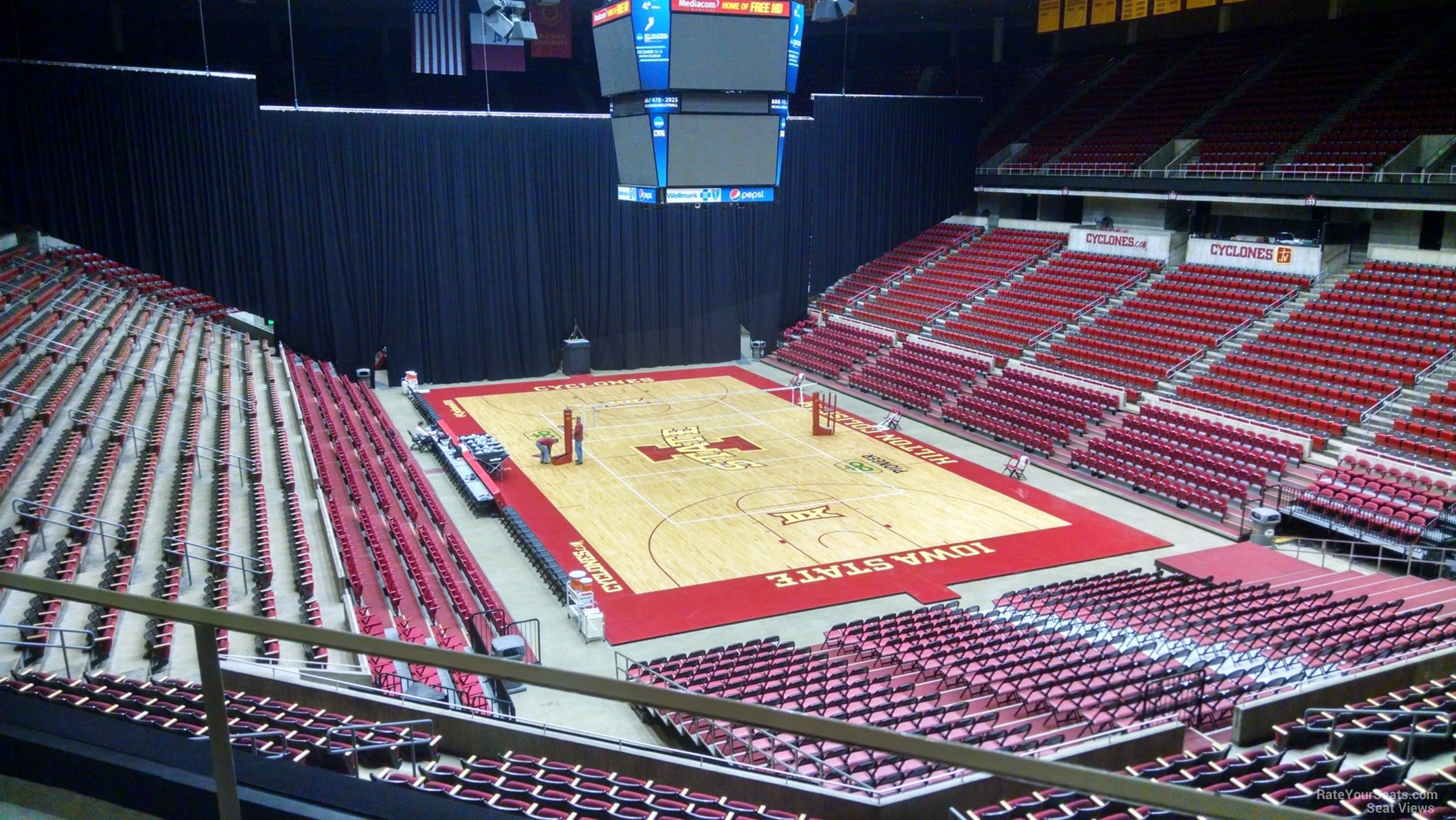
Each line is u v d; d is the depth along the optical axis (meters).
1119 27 47.44
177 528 17.89
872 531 24.88
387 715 11.68
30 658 12.98
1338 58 37.84
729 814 9.20
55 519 17.25
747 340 45.75
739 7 24.22
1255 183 33.25
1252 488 25.50
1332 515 23.59
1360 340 28.27
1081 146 42.06
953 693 15.51
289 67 46.38
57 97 31.70
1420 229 31.91
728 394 38.31
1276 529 25.27
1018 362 35.03
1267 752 12.22
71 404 22.58
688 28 24.00
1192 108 40.19
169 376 26.88
